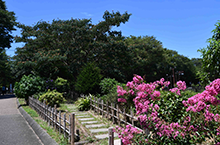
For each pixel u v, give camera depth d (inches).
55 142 234.2
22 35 859.4
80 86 630.5
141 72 1652.3
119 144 216.8
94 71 645.3
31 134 292.5
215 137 152.9
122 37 1005.2
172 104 179.6
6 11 1268.5
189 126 151.6
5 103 676.1
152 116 167.3
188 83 2349.9
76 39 885.2
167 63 1887.3
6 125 345.1
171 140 156.9
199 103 145.6
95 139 253.9
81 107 468.4
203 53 242.8
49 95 489.1
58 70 806.5
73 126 237.5
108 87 578.6
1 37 1227.9
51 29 860.6
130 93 245.8
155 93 177.8
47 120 341.7
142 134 171.2
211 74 238.1
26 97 571.5
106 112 371.9
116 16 885.2
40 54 761.0
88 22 919.0
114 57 924.0
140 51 1546.5
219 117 147.8
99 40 936.9
